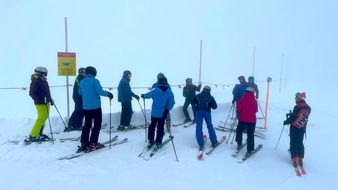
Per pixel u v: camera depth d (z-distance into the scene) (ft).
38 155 18.29
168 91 20.48
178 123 29.14
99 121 19.56
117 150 20.01
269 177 17.61
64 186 14.88
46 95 19.97
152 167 17.84
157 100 20.22
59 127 23.90
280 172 18.42
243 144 22.20
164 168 17.81
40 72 19.77
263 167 18.98
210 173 17.56
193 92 29.01
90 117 19.16
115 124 26.66
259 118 33.09
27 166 16.84
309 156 21.98
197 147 21.66
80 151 19.11
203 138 22.15
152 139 20.66
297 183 17.07
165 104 20.40
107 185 15.30
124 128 24.86
